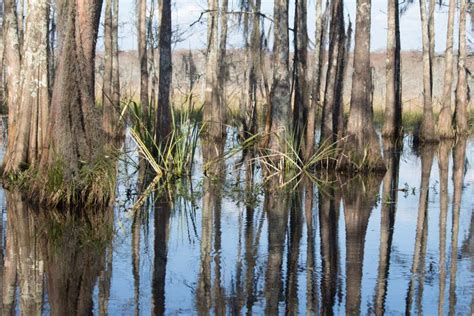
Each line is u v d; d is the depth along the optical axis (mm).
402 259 7168
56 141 9812
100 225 8742
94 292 5949
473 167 16578
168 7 15250
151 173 14070
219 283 6242
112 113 20859
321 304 5680
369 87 15070
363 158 14867
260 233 8430
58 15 9969
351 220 9336
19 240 7844
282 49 15055
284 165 14508
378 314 5441
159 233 8375
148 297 5816
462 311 5520
